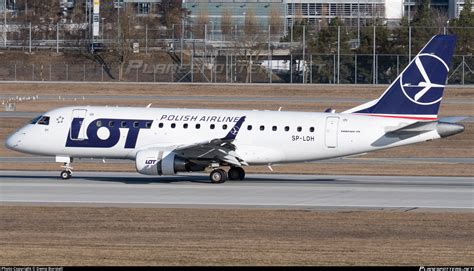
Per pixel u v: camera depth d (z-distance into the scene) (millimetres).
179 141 160000
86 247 92312
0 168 186875
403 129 156375
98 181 157500
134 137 160375
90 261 84562
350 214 117625
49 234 100500
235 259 86312
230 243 95625
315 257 87750
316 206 125062
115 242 95625
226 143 154375
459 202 130875
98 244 94250
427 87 158250
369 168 197375
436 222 111875
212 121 160750
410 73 159000
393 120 159375
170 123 160625
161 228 105500
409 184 158125
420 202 130500
